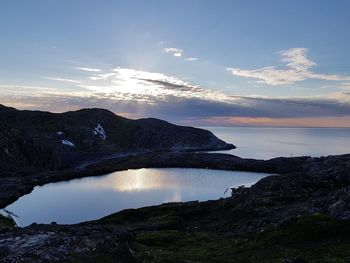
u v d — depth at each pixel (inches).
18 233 1389.0
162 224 2498.8
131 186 5629.9
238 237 1980.8
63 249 1204.5
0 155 7411.4
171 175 6727.4
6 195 4835.1
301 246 1518.2
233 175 6688.0
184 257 1584.6
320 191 2770.7
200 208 3056.1
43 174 6565.0
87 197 4849.9
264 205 2696.9
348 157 4761.3
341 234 1567.4
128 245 1413.6
